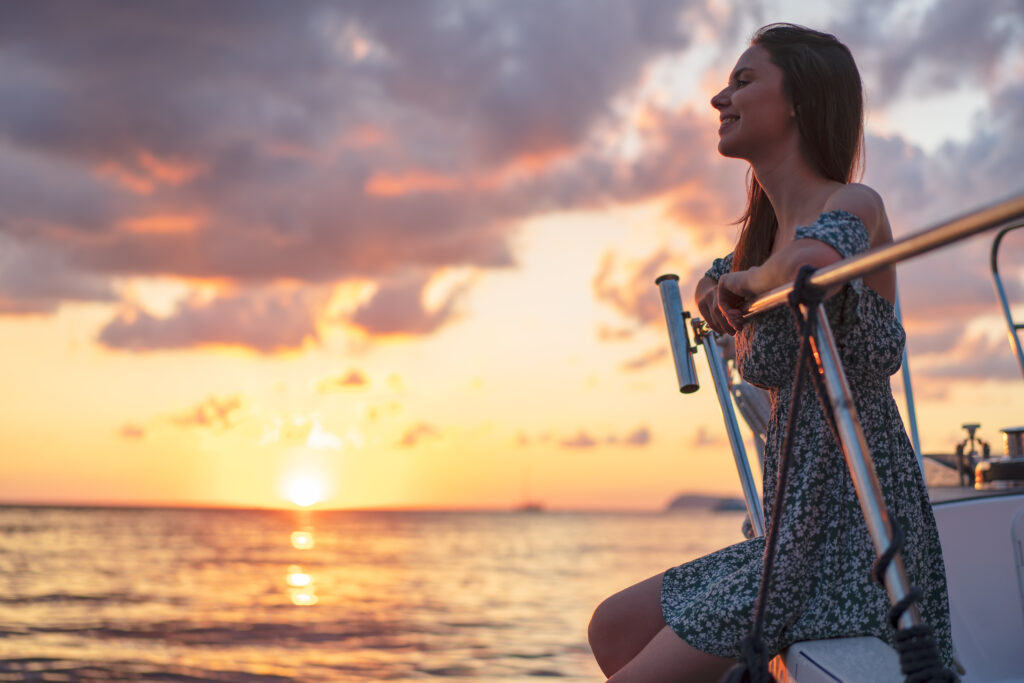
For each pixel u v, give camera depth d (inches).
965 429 123.5
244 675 679.1
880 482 55.3
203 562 2356.1
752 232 68.9
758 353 58.1
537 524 7632.9
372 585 1815.9
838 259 50.8
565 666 757.9
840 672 48.6
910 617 40.1
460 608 1355.8
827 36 62.0
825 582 54.2
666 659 55.9
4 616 1093.8
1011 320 98.7
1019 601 89.5
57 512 7268.7
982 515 92.0
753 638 43.3
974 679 86.5
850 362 55.2
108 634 943.7
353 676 682.2
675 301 81.2
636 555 3408.0
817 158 61.2
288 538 4183.1
